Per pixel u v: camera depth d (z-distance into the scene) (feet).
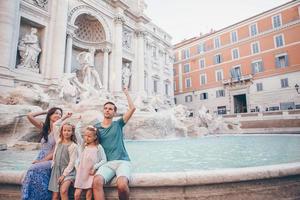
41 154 12.30
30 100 46.70
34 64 65.10
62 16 71.72
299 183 12.09
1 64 53.72
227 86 136.98
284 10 117.70
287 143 36.99
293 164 12.28
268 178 11.19
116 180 10.73
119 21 99.14
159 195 10.57
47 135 13.01
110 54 96.63
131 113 13.05
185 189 10.62
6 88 51.80
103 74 92.32
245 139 49.83
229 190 10.84
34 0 67.41
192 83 159.12
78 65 90.07
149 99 96.53
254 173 10.98
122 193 9.85
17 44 61.36
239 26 135.95
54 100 56.70
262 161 20.33
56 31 70.13
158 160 21.62
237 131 86.74
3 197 11.35
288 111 85.71
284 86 113.80
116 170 11.10
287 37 115.55
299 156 22.58
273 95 116.98
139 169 17.35
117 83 93.40
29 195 10.48
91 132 11.65
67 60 75.56
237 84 131.64
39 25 68.39
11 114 33.99
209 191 10.68
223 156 23.98
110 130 12.42
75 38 87.51
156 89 138.21
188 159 22.22
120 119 13.01
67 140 11.85
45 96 50.83
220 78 142.41
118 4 98.94
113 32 98.37
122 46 106.11
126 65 109.50
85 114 39.40
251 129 87.10
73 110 47.83
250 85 126.21
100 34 95.96
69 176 10.97
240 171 10.96
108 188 10.87
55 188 10.85
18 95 46.57
